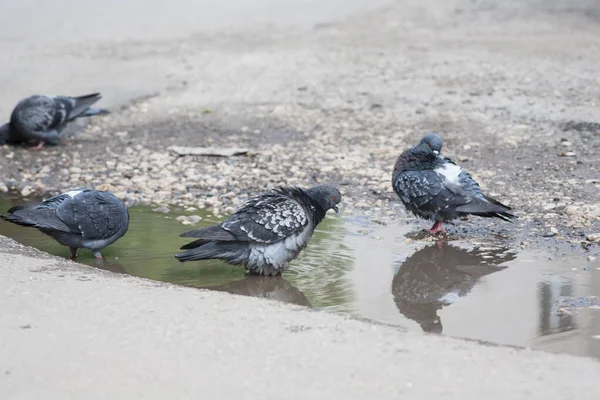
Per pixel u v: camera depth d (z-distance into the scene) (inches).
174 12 1100.5
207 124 719.1
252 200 428.5
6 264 403.2
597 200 525.3
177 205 547.8
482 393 269.3
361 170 604.7
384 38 952.3
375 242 481.7
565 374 283.6
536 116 703.1
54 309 340.2
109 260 452.1
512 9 1038.4
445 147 643.5
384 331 323.0
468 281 415.5
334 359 293.9
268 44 941.8
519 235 481.7
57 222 432.5
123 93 794.8
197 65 872.9
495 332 343.0
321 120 719.1
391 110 737.0
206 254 416.2
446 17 1022.4
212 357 294.8
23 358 292.8
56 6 1139.9
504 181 569.6
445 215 483.5
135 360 292.0
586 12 1011.3
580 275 418.3
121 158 644.7
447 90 776.9
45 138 667.4
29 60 892.6
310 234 438.3
